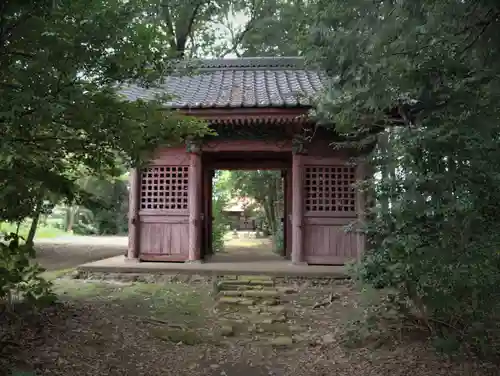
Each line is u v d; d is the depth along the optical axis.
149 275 8.61
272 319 6.16
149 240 9.61
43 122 2.88
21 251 4.54
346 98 4.95
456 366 4.37
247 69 11.86
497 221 3.75
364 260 5.04
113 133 3.61
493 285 3.82
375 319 5.31
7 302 5.37
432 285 4.00
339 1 3.45
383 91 3.80
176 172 9.73
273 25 15.64
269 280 8.12
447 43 3.14
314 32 3.87
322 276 8.34
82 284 8.06
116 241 19.33
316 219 9.38
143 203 9.70
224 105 8.30
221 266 8.97
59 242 18.38
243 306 6.75
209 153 10.66
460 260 3.69
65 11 3.09
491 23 3.07
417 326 5.12
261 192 18.38
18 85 2.98
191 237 9.40
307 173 9.49
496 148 3.58
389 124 5.39
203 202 11.12
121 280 8.56
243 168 11.65
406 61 3.32
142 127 3.92
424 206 4.01
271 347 5.24
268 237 22.97
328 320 6.25
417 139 3.89
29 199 4.01
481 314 4.30
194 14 14.27
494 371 4.24
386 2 3.19
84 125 3.38
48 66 2.88
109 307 6.41
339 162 9.38
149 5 3.52
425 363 4.46
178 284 8.26
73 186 3.75
